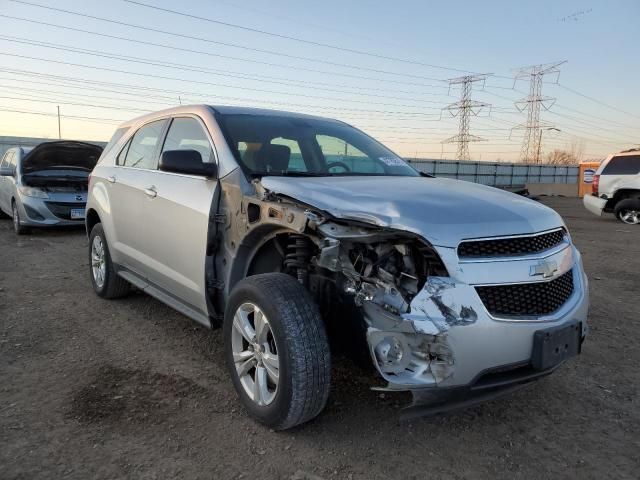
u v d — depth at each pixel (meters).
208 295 3.61
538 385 3.71
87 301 5.49
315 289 3.09
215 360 3.99
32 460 2.67
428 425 3.11
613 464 2.77
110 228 5.04
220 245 3.55
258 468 2.64
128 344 4.29
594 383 3.76
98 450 2.77
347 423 3.09
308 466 2.67
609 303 5.88
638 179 13.83
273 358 2.90
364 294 2.68
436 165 39.59
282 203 3.09
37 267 7.18
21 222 9.98
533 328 2.71
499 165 42.47
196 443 2.85
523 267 2.76
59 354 4.06
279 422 2.86
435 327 2.52
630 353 4.34
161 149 4.46
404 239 2.70
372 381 3.59
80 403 3.28
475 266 2.65
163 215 4.04
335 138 4.34
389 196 2.98
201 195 3.66
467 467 2.71
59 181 10.28
